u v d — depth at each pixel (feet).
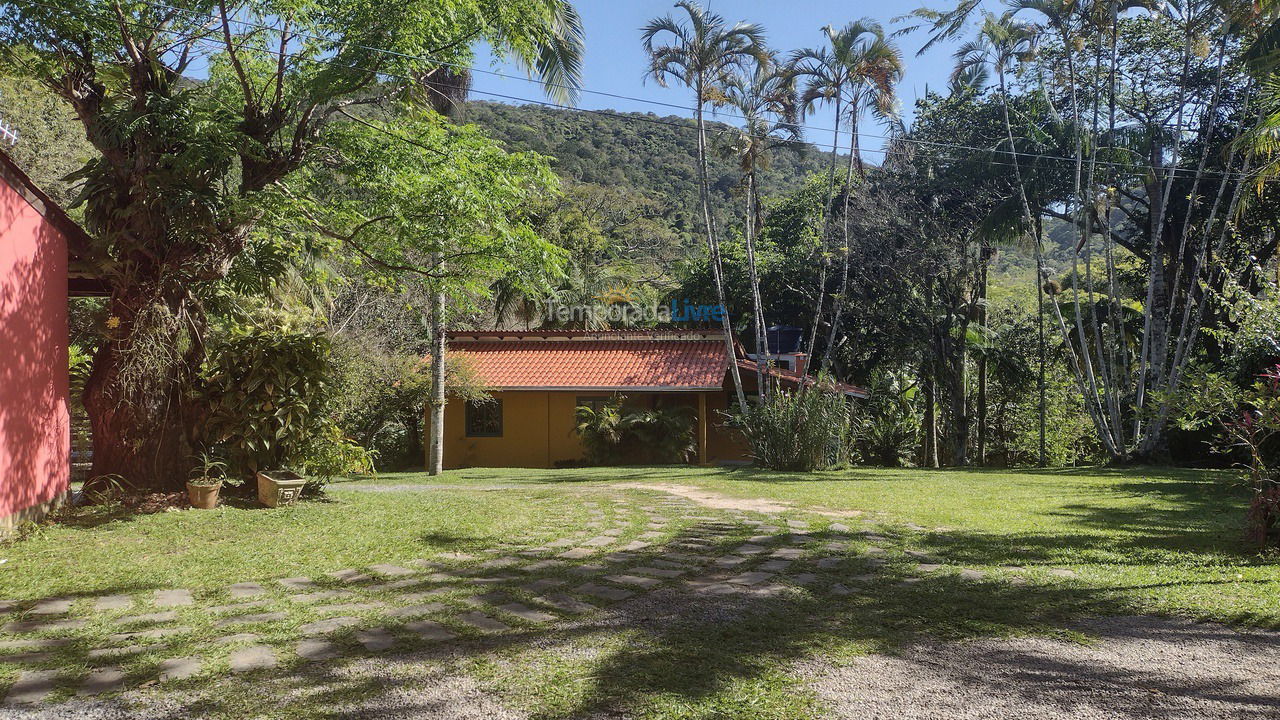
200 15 31.73
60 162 64.90
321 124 35.27
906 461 88.28
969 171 80.84
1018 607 17.57
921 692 12.68
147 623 15.84
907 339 89.71
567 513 30.99
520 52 39.55
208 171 31.37
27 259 25.48
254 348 32.14
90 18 28.89
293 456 32.53
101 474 30.71
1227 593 18.65
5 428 23.99
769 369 74.02
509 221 41.11
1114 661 14.17
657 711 11.79
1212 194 70.85
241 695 12.17
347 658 13.88
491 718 11.49
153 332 29.89
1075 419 106.52
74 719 11.30
